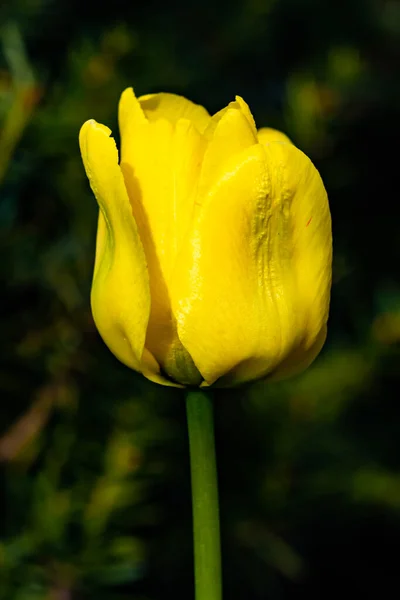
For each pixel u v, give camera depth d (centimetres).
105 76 62
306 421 76
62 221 64
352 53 79
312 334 46
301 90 72
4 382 63
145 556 65
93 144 44
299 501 75
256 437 69
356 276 78
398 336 79
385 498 81
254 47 79
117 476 61
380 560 88
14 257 63
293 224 45
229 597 73
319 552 87
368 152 77
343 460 80
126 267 44
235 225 44
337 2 86
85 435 63
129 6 71
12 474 62
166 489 66
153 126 45
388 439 84
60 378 62
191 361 45
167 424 63
